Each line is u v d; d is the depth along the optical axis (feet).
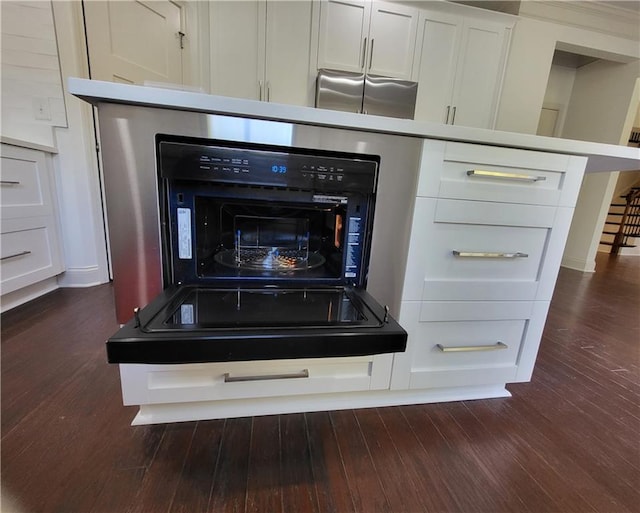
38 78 5.21
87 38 5.34
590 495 2.44
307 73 7.34
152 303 2.16
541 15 8.46
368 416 3.18
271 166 2.34
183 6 6.55
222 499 2.22
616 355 4.83
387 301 2.91
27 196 4.93
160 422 2.87
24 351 3.86
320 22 7.14
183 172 2.23
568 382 4.04
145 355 1.73
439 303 3.02
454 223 2.85
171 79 6.55
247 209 2.75
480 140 2.68
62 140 5.52
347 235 2.72
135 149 2.24
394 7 7.32
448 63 7.89
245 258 2.85
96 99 2.13
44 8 4.99
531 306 3.26
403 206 2.72
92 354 3.83
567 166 2.94
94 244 6.08
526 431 3.12
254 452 2.63
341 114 2.39
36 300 5.33
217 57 6.98
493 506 2.31
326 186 2.46
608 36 8.97
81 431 2.72
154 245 2.44
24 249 4.90
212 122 2.27
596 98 10.39
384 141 2.57
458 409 3.40
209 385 2.62
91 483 2.27
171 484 2.30
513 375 3.47
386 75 7.62
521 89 8.72
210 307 2.30
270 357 1.88
